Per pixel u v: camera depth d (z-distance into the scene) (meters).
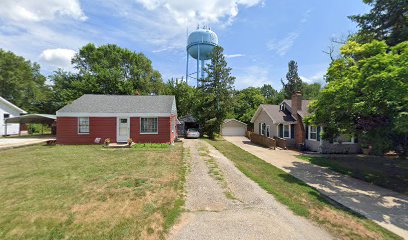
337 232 4.57
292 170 10.95
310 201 6.44
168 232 4.37
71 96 29.30
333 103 10.52
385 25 14.02
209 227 4.59
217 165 10.84
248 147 20.36
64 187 6.90
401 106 8.04
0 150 14.27
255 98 44.62
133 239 4.10
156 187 7.08
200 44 34.59
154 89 38.31
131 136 18.33
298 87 45.59
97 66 34.41
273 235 4.32
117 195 6.30
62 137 17.62
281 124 22.36
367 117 10.05
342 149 17.44
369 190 7.88
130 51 38.75
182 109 32.62
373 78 7.83
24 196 6.09
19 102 38.47
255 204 5.93
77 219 4.82
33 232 4.28
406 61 7.55
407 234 4.61
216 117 28.05
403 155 9.93
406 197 7.13
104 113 18.08
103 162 10.80
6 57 37.34
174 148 16.23
